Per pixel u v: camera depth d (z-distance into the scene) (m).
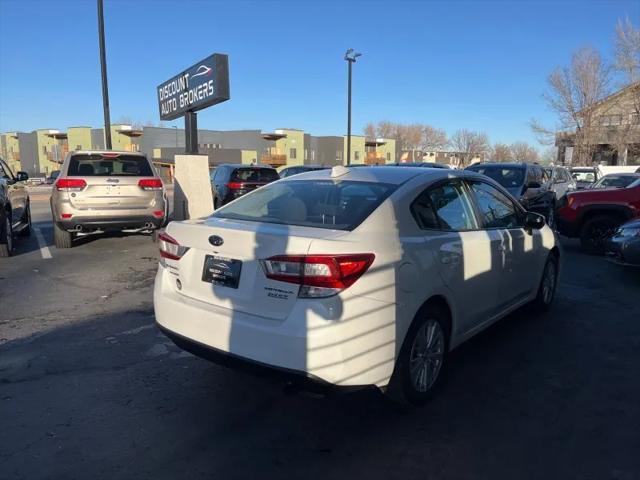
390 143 88.75
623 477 2.74
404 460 2.89
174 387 3.75
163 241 3.59
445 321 3.61
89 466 2.80
